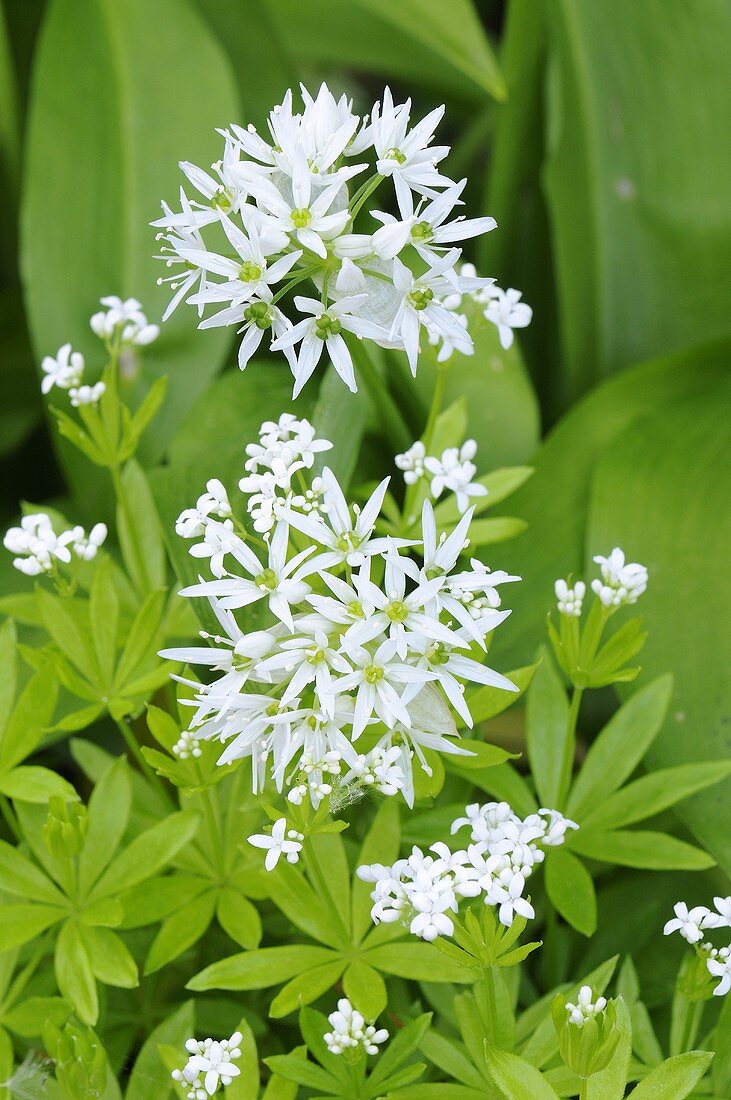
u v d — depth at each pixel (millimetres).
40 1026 473
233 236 442
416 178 447
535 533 547
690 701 510
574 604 468
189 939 477
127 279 572
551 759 489
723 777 493
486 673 444
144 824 495
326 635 442
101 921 469
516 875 436
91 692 489
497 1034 457
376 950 471
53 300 577
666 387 570
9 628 488
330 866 477
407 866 445
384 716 437
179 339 567
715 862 480
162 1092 466
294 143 442
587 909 475
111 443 499
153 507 516
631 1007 473
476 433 556
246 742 442
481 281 446
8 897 487
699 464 544
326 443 453
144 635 490
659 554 532
